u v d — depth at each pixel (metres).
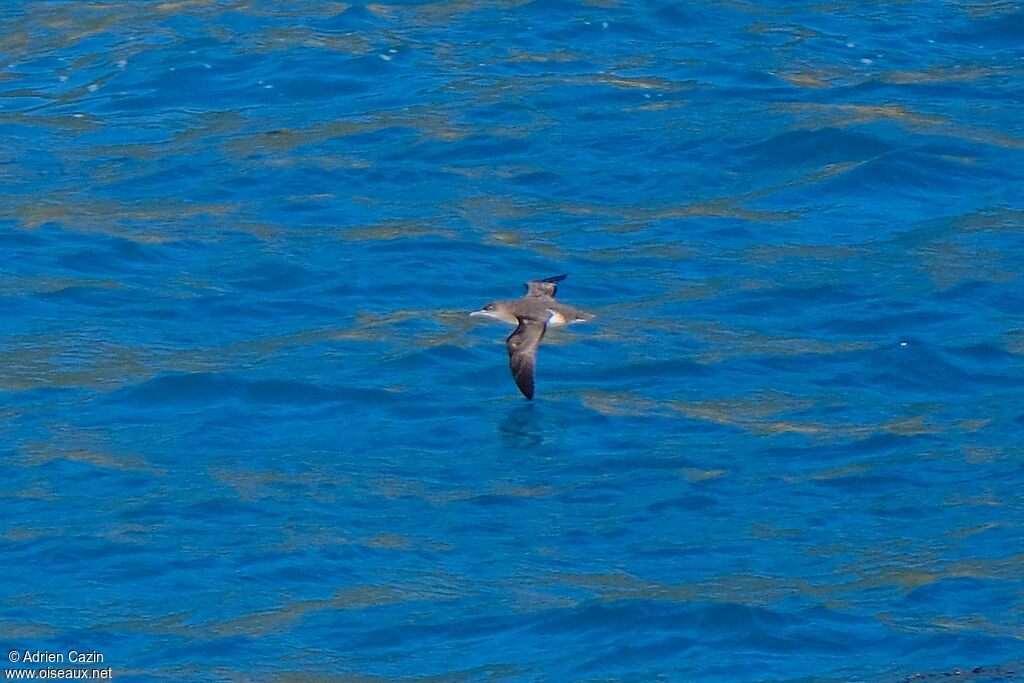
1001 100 45.62
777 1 51.94
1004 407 31.64
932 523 27.45
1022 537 26.86
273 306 35.84
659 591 25.41
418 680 23.30
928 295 36.09
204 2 51.84
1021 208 40.31
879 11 51.22
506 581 25.86
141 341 34.16
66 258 37.62
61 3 52.09
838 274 37.09
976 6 51.38
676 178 41.84
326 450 30.03
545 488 28.70
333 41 48.78
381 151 42.94
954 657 23.61
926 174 41.78
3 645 23.97
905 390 32.62
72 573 25.94
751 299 36.09
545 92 45.88
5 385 32.16
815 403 31.88
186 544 26.67
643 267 37.50
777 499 28.30
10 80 46.97
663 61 47.97
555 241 38.66
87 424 30.73
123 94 46.09
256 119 44.84
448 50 48.62
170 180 41.62
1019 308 35.72
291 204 40.44
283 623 24.70
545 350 33.84
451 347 33.84
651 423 31.06
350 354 33.62
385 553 26.61
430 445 30.28
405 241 38.50
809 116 44.28
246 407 31.53
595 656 23.84
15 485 28.44
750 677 23.25
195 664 23.64
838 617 24.64
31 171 42.00
